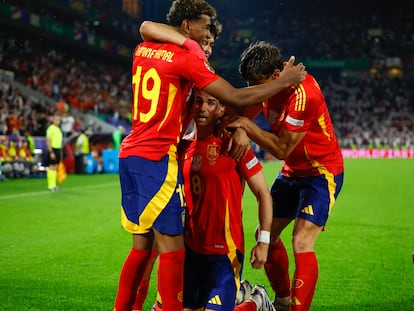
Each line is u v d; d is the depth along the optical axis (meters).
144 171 3.93
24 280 6.25
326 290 5.99
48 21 37.84
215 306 3.97
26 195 15.30
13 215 11.40
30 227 9.91
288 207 5.16
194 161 4.11
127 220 4.10
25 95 31.56
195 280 4.27
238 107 3.85
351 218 11.55
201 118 4.06
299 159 4.89
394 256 7.72
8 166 21.31
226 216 4.07
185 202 4.06
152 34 4.06
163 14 50.28
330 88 62.25
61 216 11.30
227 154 4.07
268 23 67.69
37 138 23.38
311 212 4.70
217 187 4.05
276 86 3.86
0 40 34.78
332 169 4.88
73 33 41.16
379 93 61.34
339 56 64.38
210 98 4.02
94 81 42.09
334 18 68.25
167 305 3.95
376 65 61.19
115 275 6.48
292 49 64.94
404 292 5.91
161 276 3.96
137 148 3.98
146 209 3.92
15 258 7.38
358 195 16.25
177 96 3.91
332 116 58.59
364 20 67.62
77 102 35.47
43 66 37.19
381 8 67.62
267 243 4.04
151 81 3.94
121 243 8.45
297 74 3.90
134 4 51.88
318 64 62.31
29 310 5.15
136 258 4.15
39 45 41.09
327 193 4.81
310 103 4.39
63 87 37.03
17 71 34.38
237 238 4.14
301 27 67.44
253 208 13.27
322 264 7.23
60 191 16.53
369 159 46.81
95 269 6.78
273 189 5.23
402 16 67.00
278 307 5.34
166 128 3.92
